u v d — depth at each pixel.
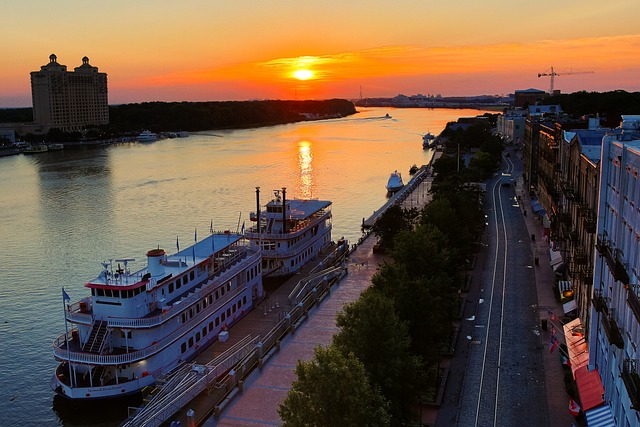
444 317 62.59
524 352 65.81
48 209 167.50
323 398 38.91
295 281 100.12
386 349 47.03
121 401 63.28
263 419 53.81
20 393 68.75
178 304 68.50
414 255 68.56
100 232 141.12
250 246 96.25
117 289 64.38
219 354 71.62
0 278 108.12
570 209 86.12
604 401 49.28
